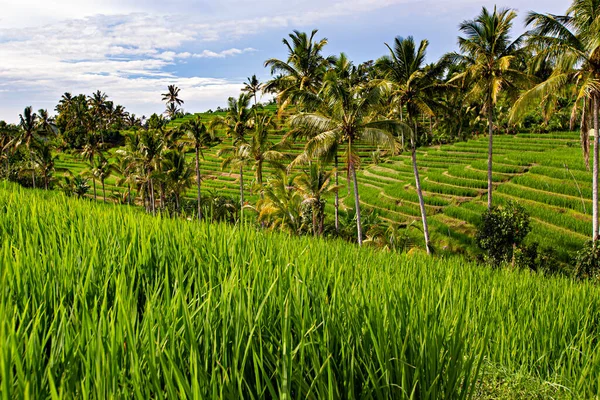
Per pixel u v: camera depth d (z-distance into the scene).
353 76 39.50
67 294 2.74
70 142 93.44
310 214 30.84
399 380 2.13
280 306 2.48
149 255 3.74
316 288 3.08
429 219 35.31
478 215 33.25
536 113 67.94
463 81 27.12
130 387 1.73
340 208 43.41
